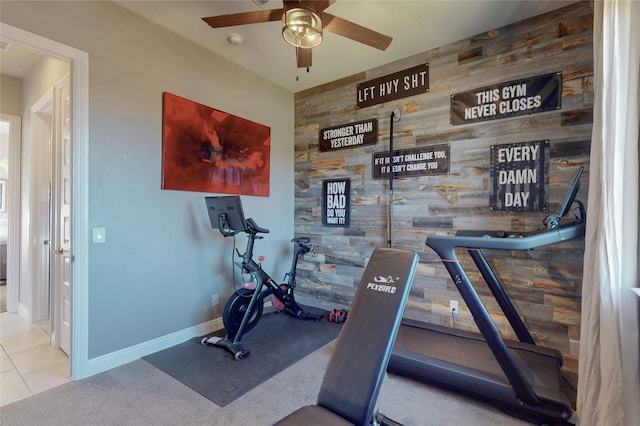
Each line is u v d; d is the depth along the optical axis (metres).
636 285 1.62
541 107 2.53
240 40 2.97
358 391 1.38
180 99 2.90
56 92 2.82
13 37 1.99
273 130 3.94
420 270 3.12
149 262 2.70
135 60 2.58
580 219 2.18
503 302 2.41
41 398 2.02
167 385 2.20
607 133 1.69
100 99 2.38
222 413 1.90
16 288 3.67
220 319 3.30
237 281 3.48
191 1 2.43
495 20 2.62
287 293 3.54
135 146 2.59
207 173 3.15
